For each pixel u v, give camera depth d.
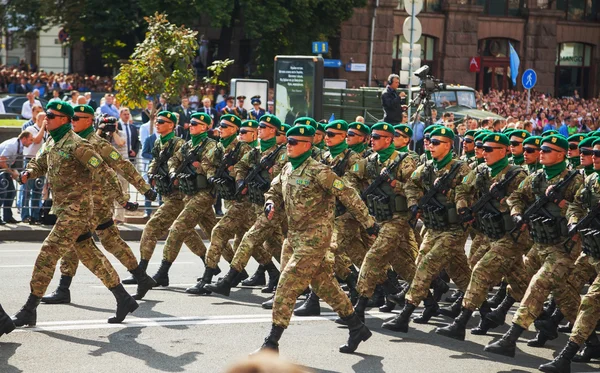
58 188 8.95
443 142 9.72
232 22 40.41
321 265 8.41
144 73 20.14
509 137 11.09
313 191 8.20
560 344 9.73
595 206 8.32
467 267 10.08
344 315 8.66
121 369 7.92
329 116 27.72
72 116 9.03
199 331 9.38
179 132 20.19
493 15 48.12
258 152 11.44
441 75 46.94
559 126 32.06
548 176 8.95
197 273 12.98
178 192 11.75
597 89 51.25
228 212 11.51
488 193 9.50
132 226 17.16
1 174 16.47
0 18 42.28
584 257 9.00
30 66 47.22
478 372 8.32
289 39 39.84
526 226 9.05
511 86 48.84
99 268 9.33
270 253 11.61
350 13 40.66
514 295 9.73
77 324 9.48
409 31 20.66
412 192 9.91
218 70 23.02
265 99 26.69
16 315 9.02
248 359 2.81
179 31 20.61
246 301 11.03
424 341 9.45
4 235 15.89
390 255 9.98
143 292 10.62
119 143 17.20
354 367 8.27
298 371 2.71
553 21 49.06
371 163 10.34
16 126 24.20
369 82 45.06
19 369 7.82
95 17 38.75
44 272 8.94
